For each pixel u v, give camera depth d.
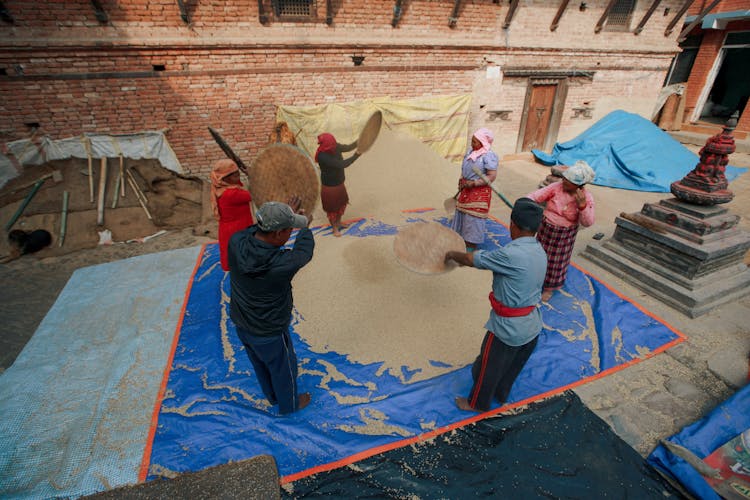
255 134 7.49
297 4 6.87
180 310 4.18
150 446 2.75
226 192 3.88
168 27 6.27
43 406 3.07
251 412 3.00
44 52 5.82
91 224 5.92
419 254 3.05
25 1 5.50
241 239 2.23
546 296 4.34
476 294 4.26
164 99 6.67
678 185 4.54
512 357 2.59
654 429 2.91
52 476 2.57
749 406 2.92
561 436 2.85
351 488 2.50
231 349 3.64
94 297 4.43
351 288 4.30
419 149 8.01
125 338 3.79
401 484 2.53
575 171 3.55
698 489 2.40
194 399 3.12
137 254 5.49
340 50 7.40
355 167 7.42
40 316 4.24
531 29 8.82
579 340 3.77
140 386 3.24
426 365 3.40
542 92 9.88
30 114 6.09
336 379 3.28
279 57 7.06
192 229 6.21
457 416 2.97
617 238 5.09
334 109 7.65
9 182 6.05
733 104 13.27
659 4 9.70
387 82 8.06
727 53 12.62
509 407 3.06
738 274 4.50
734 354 3.61
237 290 2.31
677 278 4.36
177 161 7.06
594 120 10.84
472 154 4.57
